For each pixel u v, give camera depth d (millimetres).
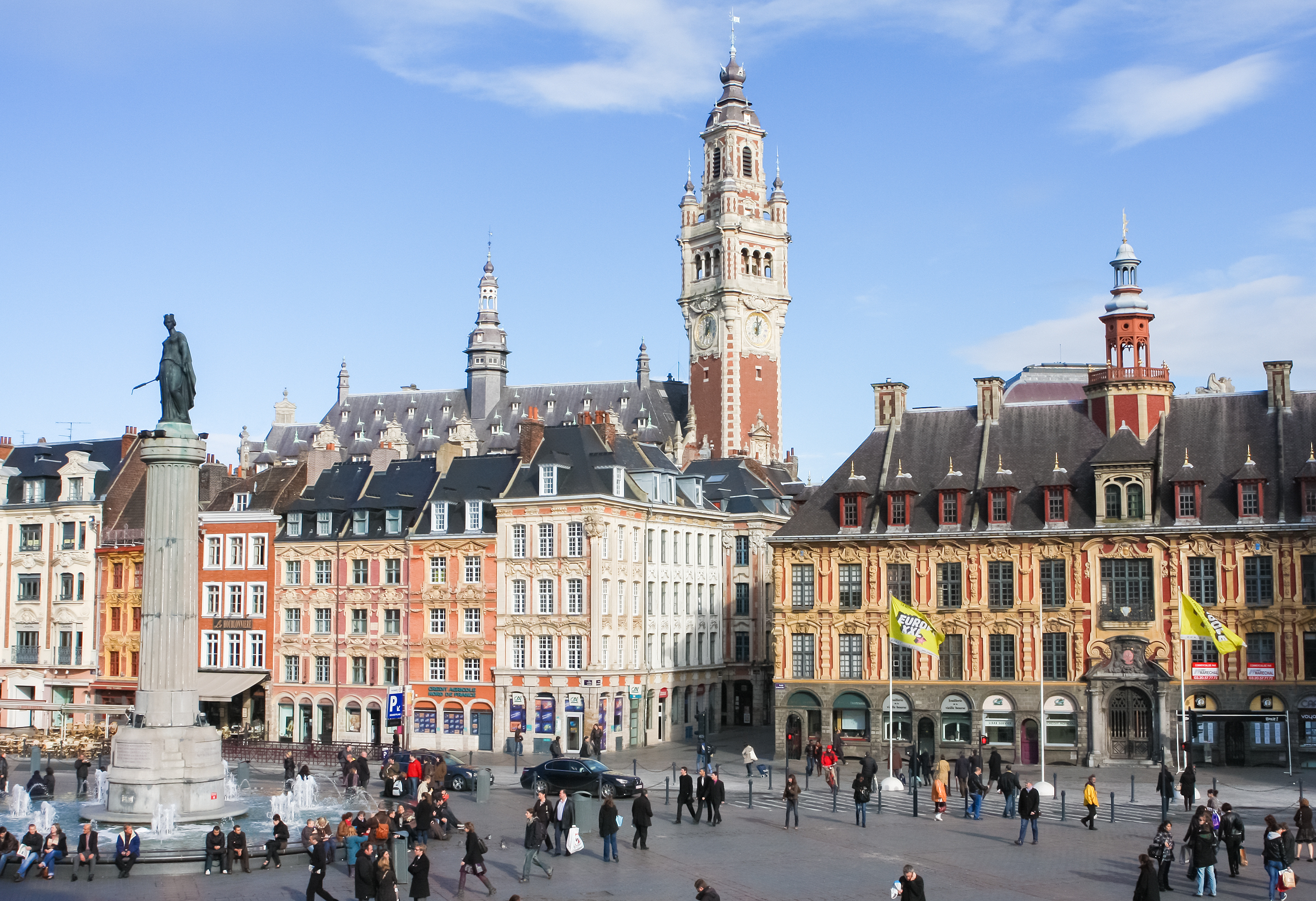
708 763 59719
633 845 49688
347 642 95250
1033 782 69250
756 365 165875
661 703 95812
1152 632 75750
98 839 47281
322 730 95812
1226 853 49156
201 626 99812
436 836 50469
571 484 89375
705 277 167875
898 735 80125
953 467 82500
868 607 81250
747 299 164875
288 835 46375
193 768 53875
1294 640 73375
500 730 89125
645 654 93688
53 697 104750
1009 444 82438
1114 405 80188
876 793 65562
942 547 80125
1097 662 76250
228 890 41688
